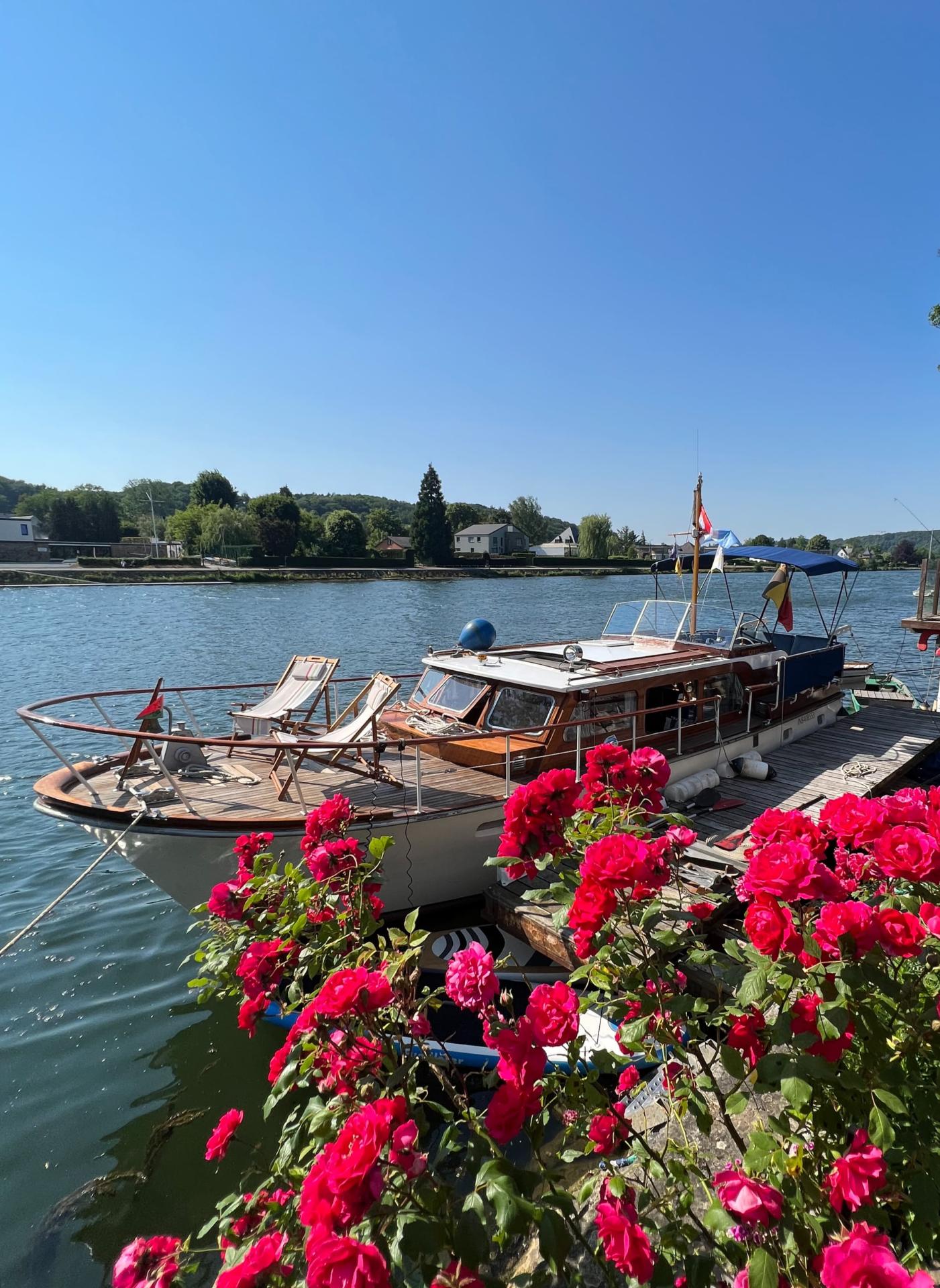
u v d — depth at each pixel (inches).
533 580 3772.1
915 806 112.3
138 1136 225.6
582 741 328.5
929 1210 89.5
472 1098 220.1
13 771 598.9
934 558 557.9
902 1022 104.6
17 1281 183.0
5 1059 259.6
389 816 264.1
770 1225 81.1
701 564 514.0
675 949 116.3
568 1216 89.3
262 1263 84.4
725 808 344.5
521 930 260.8
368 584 3336.6
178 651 1230.9
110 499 4798.2
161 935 342.0
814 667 471.5
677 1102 110.2
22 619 1721.2
